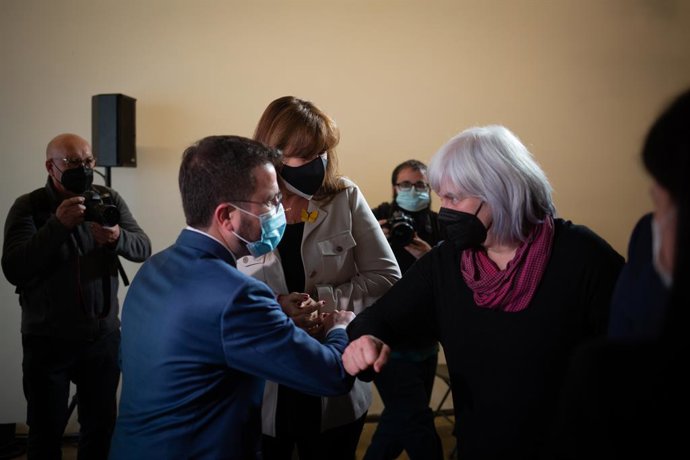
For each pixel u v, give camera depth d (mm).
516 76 3572
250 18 3393
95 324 2494
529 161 1220
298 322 1497
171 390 1098
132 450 1125
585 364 692
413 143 3535
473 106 3559
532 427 1167
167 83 3377
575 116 3627
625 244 3717
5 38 3295
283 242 1731
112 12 3336
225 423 1124
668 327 632
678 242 634
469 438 1236
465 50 3533
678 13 3629
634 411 648
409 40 3494
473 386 1233
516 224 1184
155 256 1245
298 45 3428
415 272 1388
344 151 3504
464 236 1220
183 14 3363
